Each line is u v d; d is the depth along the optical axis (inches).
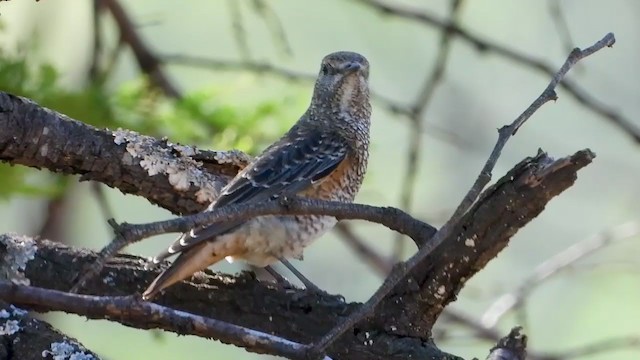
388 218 258.2
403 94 749.9
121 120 432.8
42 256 307.6
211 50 698.2
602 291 708.0
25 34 530.9
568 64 240.8
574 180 266.7
